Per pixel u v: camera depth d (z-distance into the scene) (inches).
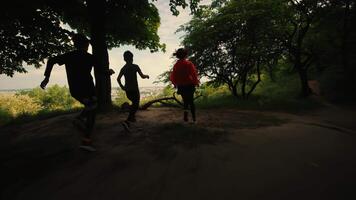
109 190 115.1
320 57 476.4
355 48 466.6
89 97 163.6
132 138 190.1
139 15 412.8
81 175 132.0
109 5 362.6
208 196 104.2
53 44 407.5
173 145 167.5
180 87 236.4
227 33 456.4
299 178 117.3
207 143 170.1
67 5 344.5
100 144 179.6
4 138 223.8
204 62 486.9
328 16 458.0
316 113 337.7
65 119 282.2
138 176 126.5
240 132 199.9
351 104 398.9
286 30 455.2
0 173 141.6
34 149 179.5
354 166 130.3
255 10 422.6
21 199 113.7
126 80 210.1
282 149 158.4
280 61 621.3
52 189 119.8
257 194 103.7
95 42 337.7
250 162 136.9
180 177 122.4
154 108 382.0
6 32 354.6
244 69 485.1
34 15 334.3
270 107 390.3
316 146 165.5
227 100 469.7
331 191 104.4
